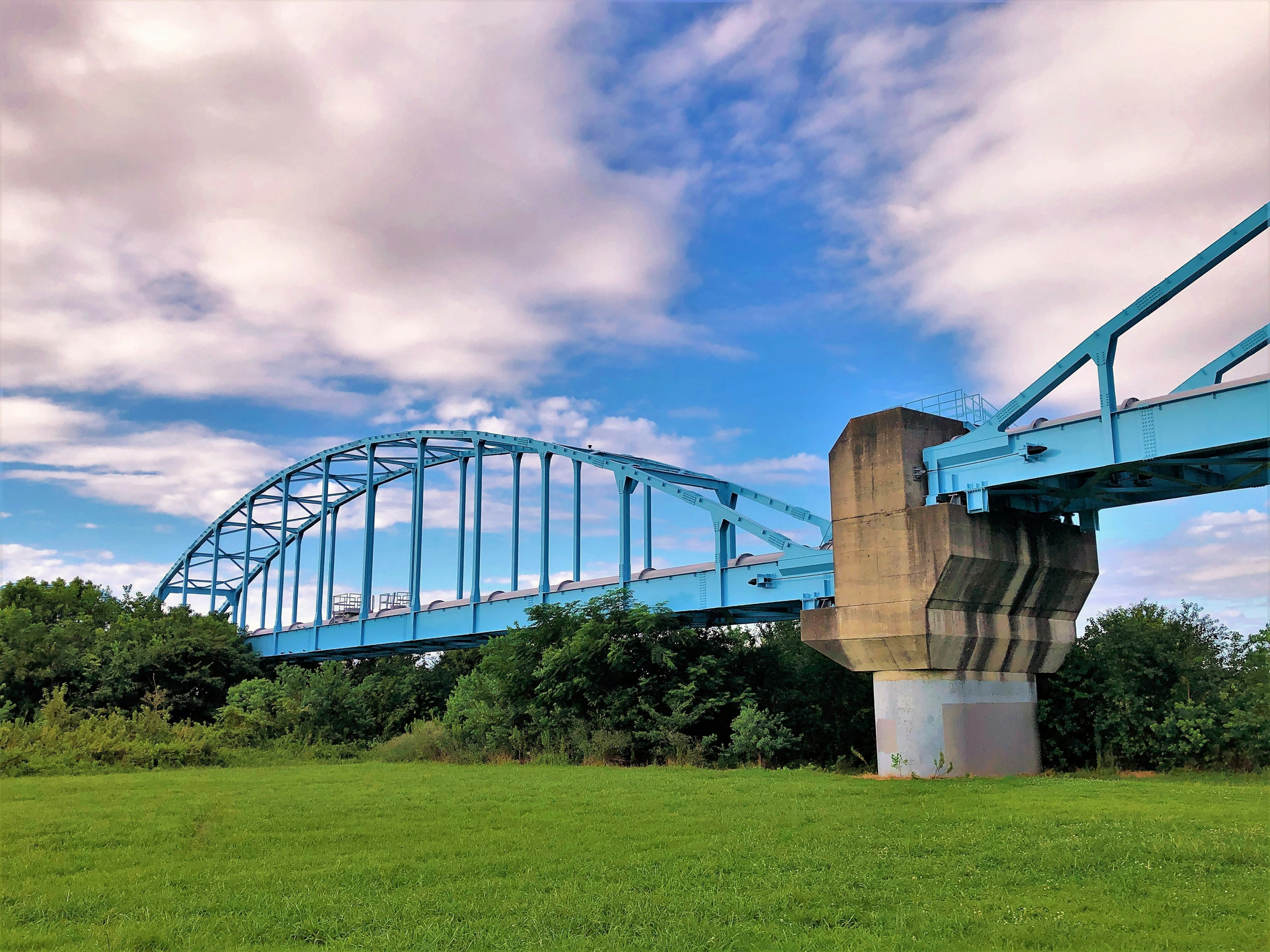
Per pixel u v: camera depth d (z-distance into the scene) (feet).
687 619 148.56
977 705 105.81
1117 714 115.85
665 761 128.26
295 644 250.16
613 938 36.01
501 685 147.43
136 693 198.39
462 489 216.54
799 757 131.64
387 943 35.37
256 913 40.01
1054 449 96.12
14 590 254.68
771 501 156.04
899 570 104.22
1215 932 35.78
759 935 36.37
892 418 107.55
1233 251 84.53
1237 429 83.87
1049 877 45.19
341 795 83.15
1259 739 107.55
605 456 170.81
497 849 53.93
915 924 37.45
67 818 67.41
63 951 34.50
